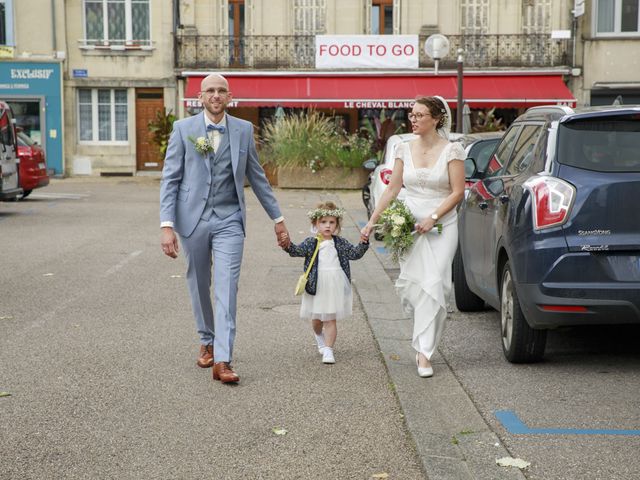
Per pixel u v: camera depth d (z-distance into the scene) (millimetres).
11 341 8344
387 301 10453
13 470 5125
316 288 7527
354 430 5844
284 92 35094
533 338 7344
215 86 7012
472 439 5602
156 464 5227
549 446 5508
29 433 5758
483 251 8414
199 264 7164
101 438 5668
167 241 6926
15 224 19031
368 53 35812
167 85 36906
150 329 8898
